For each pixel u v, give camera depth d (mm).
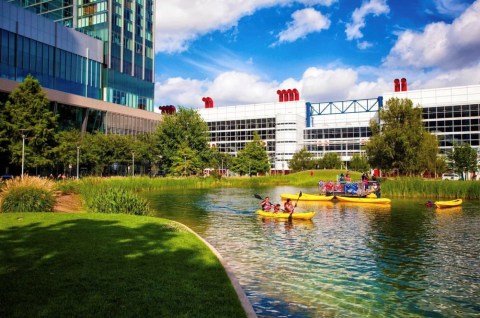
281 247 17359
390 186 46438
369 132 116875
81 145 59969
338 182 45094
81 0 94750
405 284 12195
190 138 80062
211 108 143000
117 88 93000
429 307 10336
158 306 7434
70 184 37844
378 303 10523
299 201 40875
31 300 7469
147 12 105062
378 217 27906
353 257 15578
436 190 44469
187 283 8922
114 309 7180
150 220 17672
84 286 8344
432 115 101562
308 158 104125
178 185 61938
